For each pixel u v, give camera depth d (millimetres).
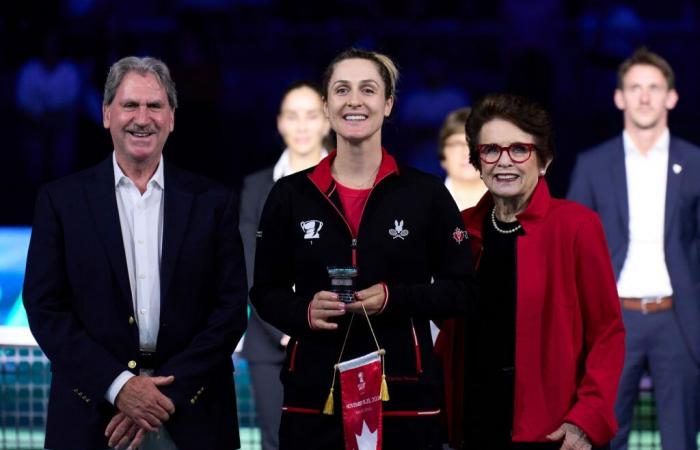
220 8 38469
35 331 11445
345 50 11641
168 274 11508
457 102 34125
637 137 17375
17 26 37781
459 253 11406
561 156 35344
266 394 16031
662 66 17375
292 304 11164
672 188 17141
